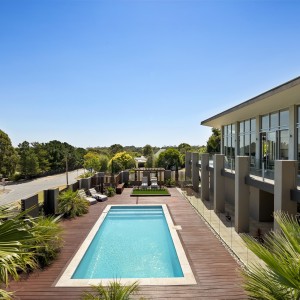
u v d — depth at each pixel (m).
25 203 10.52
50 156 60.06
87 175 36.72
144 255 10.21
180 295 6.66
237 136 19.09
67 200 14.42
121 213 16.42
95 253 10.41
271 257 2.91
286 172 8.45
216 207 15.38
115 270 8.87
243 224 11.77
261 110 13.78
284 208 8.45
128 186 25.89
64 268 8.15
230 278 7.50
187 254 9.22
